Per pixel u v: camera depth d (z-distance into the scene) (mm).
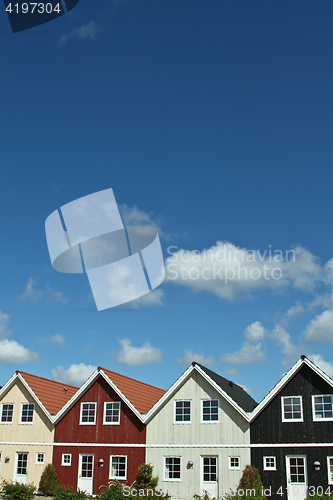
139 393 33500
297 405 27000
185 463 28281
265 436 27094
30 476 31562
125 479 29219
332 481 25062
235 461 27328
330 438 25797
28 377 34688
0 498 28250
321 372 26734
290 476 25922
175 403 29781
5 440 33125
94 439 30969
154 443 29391
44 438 32250
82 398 32344
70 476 30656
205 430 28500
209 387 29281
